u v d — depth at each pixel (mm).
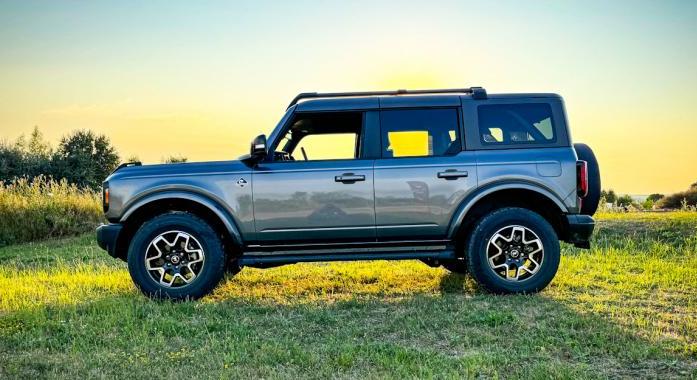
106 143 33938
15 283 8203
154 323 5828
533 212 6852
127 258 7105
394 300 6844
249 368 4535
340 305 6586
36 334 5543
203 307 6480
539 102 7012
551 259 6812
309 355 4746
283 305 6727
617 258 9047
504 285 6832
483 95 7039
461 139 6957
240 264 6926
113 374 4488
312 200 6836
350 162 6906
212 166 6973
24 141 31500
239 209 6855
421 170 6852
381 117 6992
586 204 7086
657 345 4945
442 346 5098
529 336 5254
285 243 6930
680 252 9422
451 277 8031
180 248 6922
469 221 7066
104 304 6496
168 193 6887
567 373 4266
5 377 4430
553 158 6859
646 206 21938
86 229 15805
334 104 7008
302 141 7152
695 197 25391
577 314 5961
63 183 18234
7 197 15844
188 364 4664
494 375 4328
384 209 6836
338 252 6945
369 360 4699
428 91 7129
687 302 6539
